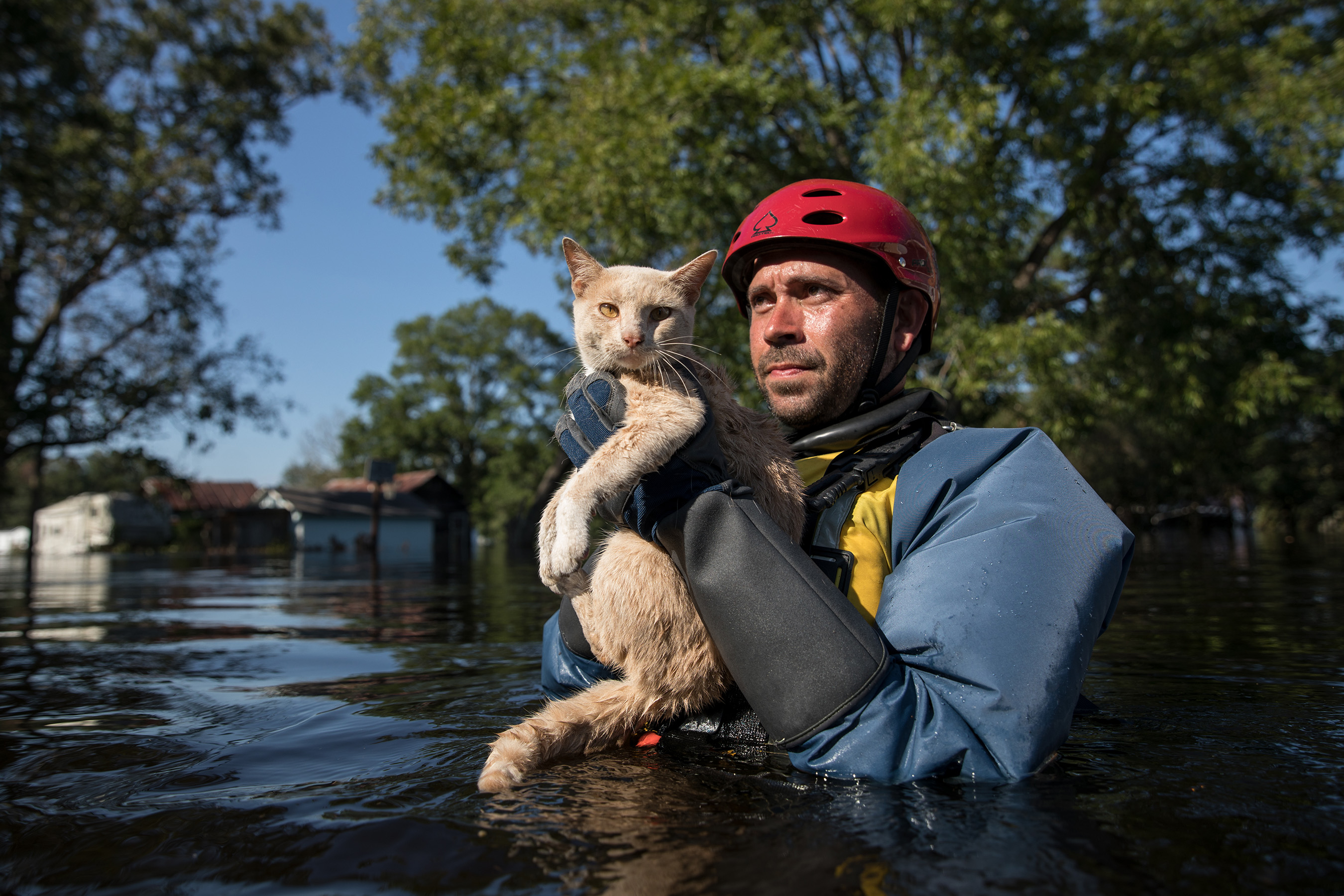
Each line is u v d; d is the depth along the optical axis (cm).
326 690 275
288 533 3862
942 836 120
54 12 1978
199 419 2294
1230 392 1296
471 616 581
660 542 173
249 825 136
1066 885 103
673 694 187
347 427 5144
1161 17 1335
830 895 102
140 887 115
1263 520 4438
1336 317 1380
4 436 2042
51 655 385
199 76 2353
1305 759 163
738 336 1170
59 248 2191
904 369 225
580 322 245
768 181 1313
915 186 1066
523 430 4950
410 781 161
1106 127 1373
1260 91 1318
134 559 3173
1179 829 122
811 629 150
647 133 1121
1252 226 1388
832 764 146
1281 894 100
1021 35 1370
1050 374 1092
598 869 113
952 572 154
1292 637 378
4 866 122
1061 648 144
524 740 166
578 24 1527
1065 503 161
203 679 303
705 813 134
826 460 202
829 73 1548
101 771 175
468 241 1722
